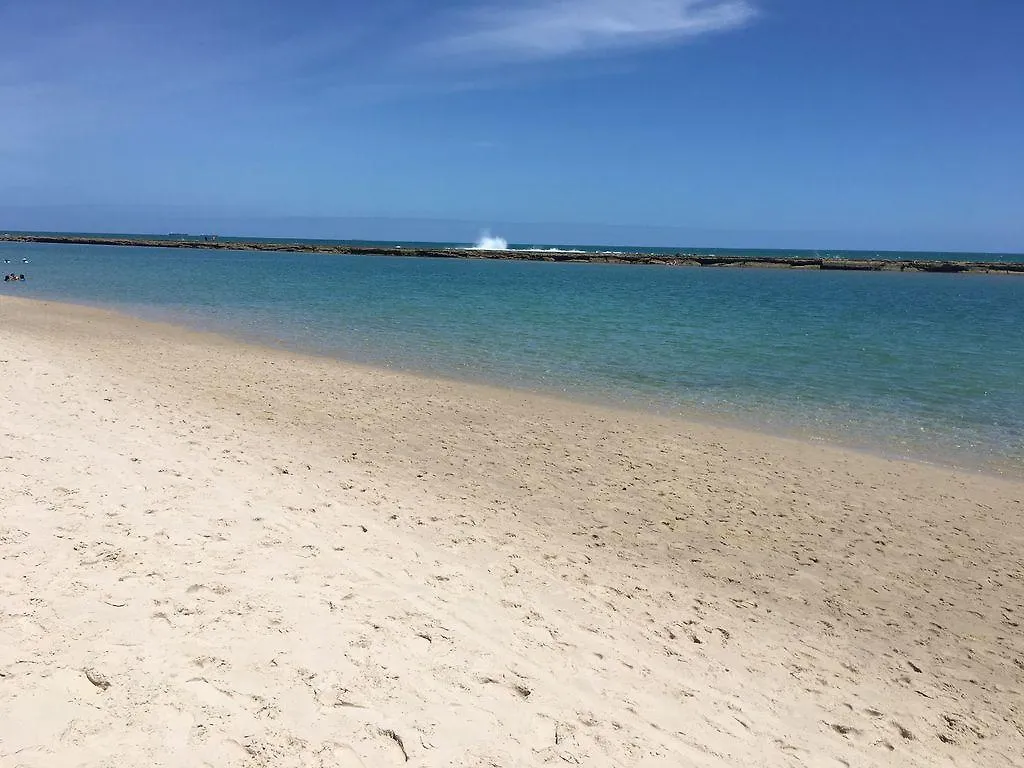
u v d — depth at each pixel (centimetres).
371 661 425
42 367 1241
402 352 1845
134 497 635
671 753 398
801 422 1256
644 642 527
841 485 944
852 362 1853
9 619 408
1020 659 573
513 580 596
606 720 416
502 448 1022
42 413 899
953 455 1092
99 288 3506
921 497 912
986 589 682
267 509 659
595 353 1905
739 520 811
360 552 592
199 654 402
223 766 323
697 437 1138
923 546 769
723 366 1759
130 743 328
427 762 351
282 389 1307
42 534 527
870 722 473
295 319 2464
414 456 952
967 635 603
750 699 475
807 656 548
